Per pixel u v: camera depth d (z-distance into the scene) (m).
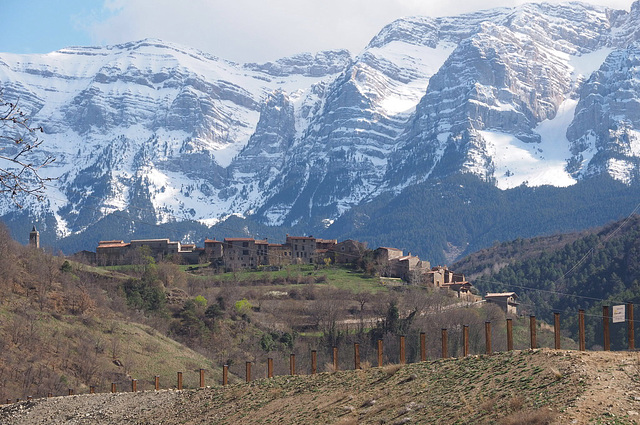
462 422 63.28
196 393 104.06
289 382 95.19
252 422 84.44
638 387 59.06
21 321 198.75
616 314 71.62
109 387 178.88
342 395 82.44
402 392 76.44
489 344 79.88
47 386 170.00
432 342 198.38
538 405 60.34
